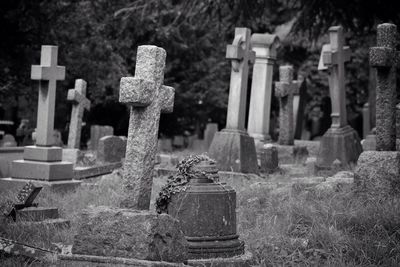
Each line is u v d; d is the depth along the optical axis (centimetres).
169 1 2616
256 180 1464
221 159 1588
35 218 952
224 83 3772
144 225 703
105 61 3050
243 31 1662
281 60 3775
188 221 792
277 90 2242
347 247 871
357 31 2306
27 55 2753
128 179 767
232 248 802
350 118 4006
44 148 1370
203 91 3697
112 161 1861
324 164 1791
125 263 695
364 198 1073
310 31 2339
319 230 909
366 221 941
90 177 1550
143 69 777
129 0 3066
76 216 1002
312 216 967
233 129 1616
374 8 2180
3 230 888
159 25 3259
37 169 1360
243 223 984
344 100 1855
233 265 780
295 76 3769
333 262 827
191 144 3188
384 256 849
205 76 3672
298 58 3809
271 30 3700
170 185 817
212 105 3797
